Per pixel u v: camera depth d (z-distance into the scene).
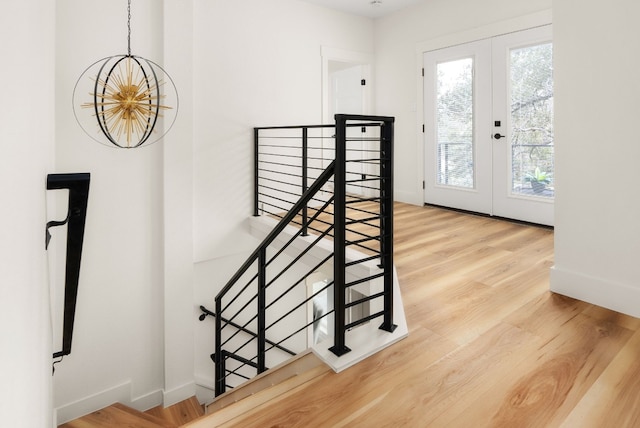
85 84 3.09
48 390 1.24
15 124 0.34
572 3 2.12
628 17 1.91
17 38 0.35
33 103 0.57
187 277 3.66
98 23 3.13
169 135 3.47
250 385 2.42
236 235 4.18
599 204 2.09
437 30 4.64
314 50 4.72
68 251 1.20
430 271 2.68
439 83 4.71
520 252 3.08
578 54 2.12
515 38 3.94
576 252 2.21
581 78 2.12
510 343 1.77
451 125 4.64
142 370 3.55
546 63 3.75
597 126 2.07
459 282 2.49
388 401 1.42
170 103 3.46
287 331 4.65
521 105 3.97
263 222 3.94
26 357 0.41
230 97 4.06
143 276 3.50
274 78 4.38
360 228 3.87
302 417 1.36
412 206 5.03
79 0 3.04
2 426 0.26
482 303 2.19
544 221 3.88
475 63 4.31
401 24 5.03
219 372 3.34
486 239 3.47
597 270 2.12
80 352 3.25
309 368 1.80
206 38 3.88
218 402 2.88
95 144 3.18
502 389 1.46
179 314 3.63
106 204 3.27
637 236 1.96
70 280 1.34
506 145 4.12
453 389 1.47
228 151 4.08
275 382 2.12
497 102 4.16
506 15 3.99
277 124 4.42
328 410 1.39
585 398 1.40
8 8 0.29
